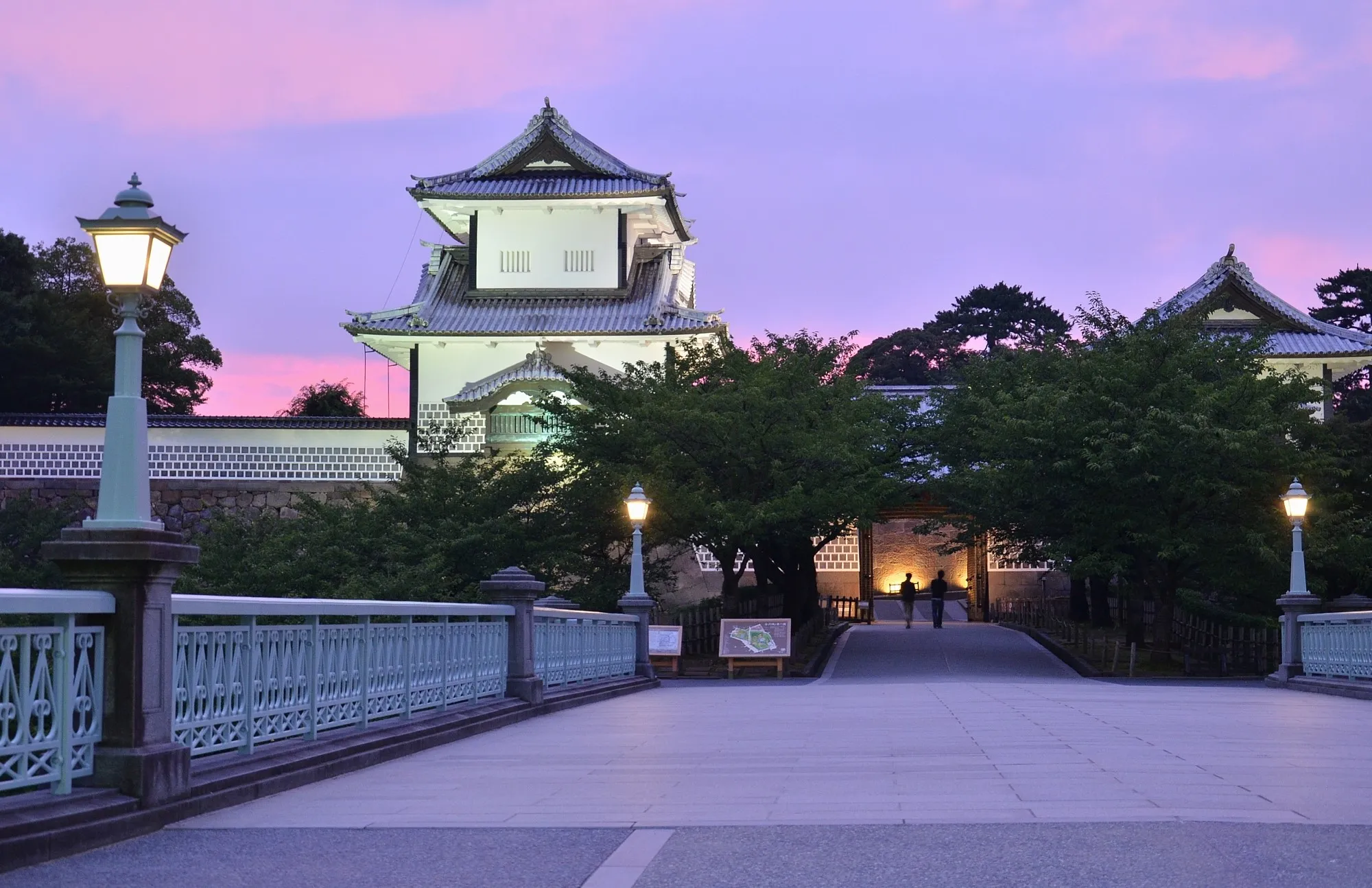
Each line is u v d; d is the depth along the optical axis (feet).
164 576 25.73
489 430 157.79
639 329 161.79
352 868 21.42
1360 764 32.60
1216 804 25.94
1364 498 121.70
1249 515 104.42
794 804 27.25
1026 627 142.61
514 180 173.78
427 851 22.80
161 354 228.63
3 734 22.20
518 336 162.91
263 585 96.63
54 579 129.49
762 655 99.91
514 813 27.02
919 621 171.22
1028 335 304.71
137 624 25.16
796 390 118.32
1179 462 99.30
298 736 34.04
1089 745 37.70
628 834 24.16
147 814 24.80
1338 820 23.88
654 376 128.16
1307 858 20.38
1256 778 29.94
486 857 22.21
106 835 23.45
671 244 182.39
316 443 163.73
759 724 47.88
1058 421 101.60
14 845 21.33
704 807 27.25
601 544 116.57
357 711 37.27
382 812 27.30
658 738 43.06
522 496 114.01
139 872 21.22
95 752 24.95
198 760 29.09
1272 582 107.45
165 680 26.14
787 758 36.17
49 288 219.20
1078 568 100.68
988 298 319.88
